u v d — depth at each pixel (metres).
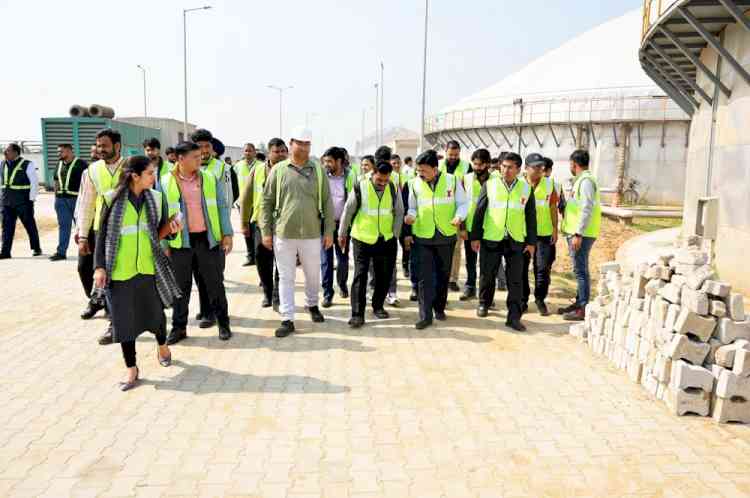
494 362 5.72
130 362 4.98
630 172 32.59
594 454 3.91
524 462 3.79
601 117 32.91
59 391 4.88
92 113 26.14
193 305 7.95
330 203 6.75
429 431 4.21
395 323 7.11
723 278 10.27
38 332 6.56
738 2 9.11
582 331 6.42
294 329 6.67
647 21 12.21
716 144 11.36
